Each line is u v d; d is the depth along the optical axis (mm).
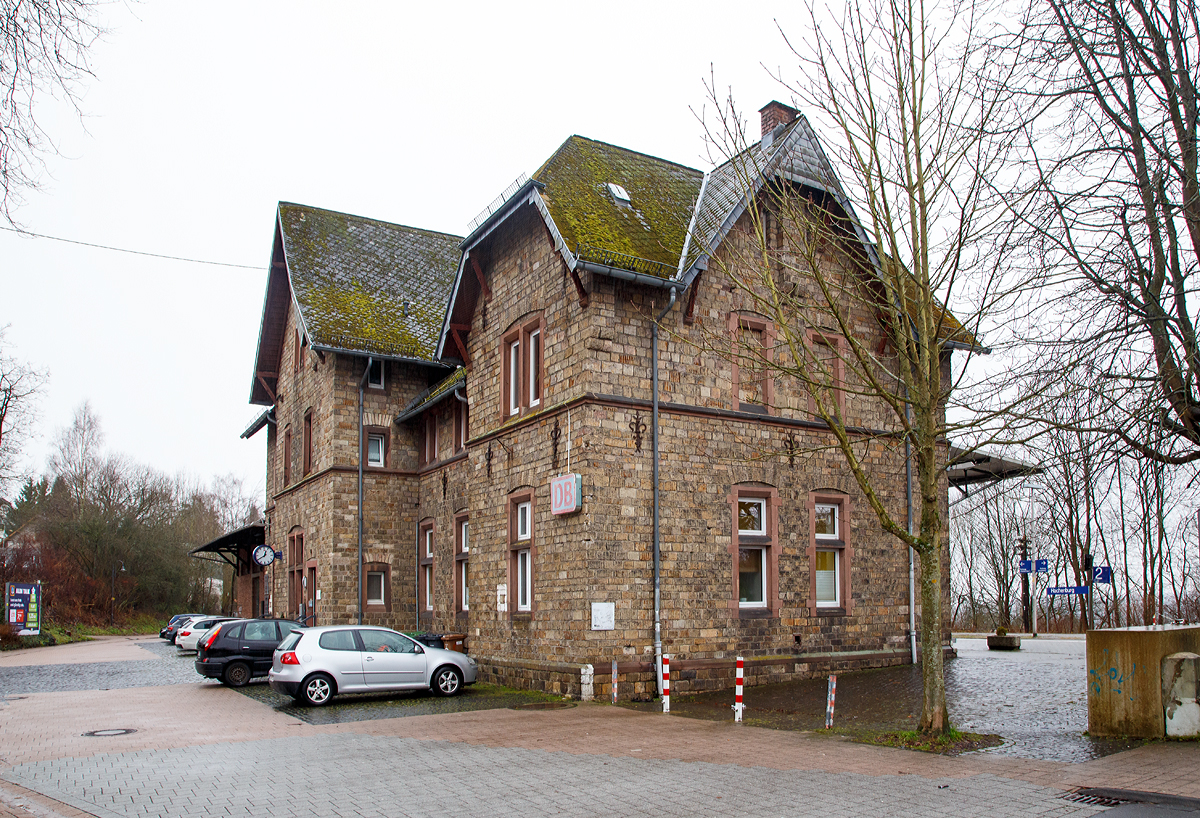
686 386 16719
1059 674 16719
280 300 30766
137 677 22906
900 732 10883
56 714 15305
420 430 25703
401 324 26312
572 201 16969
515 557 18016
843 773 8938
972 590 53500
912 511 19359
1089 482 11305
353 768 9781
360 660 15648
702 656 16125
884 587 18703
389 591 24750
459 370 23375
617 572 15516
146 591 61062
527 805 7973
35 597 40750
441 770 9570
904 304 10906
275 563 30578
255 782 9164
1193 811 7047
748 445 17250
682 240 17500
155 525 61938
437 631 23000
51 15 7629
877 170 10898
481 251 19953
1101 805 7371
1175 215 10445
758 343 15109
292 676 15148
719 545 16656
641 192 18766
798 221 11789
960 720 11906
